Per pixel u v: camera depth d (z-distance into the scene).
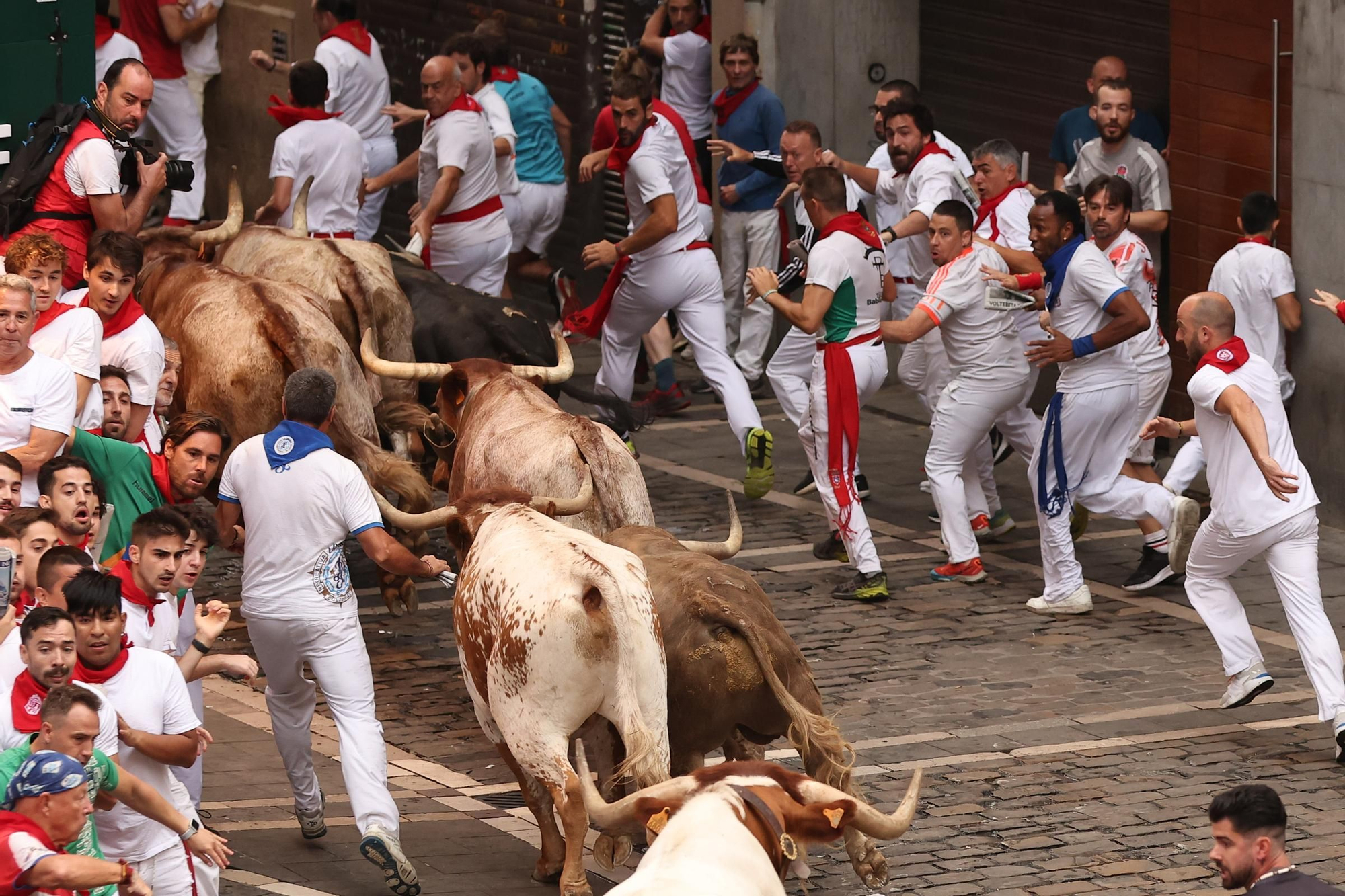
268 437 18.23
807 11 39.09
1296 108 30.70
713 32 40.19
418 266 30.75
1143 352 30.20
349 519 18.12
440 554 29.22
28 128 26.81
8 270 19.55
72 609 14.65
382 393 27.05
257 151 49.38
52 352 19.52
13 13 26.53
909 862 18.67
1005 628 26.42
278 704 18.67
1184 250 34.12
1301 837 19.16
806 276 29.45
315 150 32.62
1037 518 30.38
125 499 18.73
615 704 16.05
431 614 27.22
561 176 40.62
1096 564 29.45
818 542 30.34
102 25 43.19
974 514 30.41
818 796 11.26
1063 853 18.81
